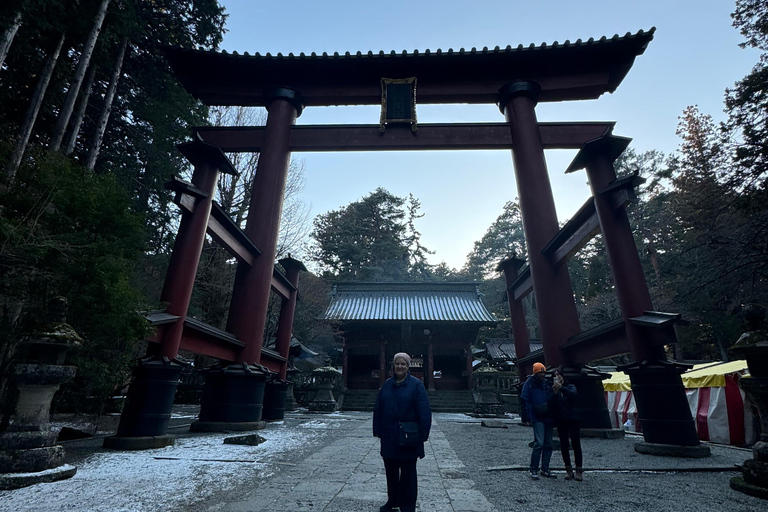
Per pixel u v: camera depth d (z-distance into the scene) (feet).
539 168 37.91
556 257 34.47
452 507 11.44
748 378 14.66
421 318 88.17
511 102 41.45
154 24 46.73
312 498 12.05
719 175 59.31
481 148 40.73
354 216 182.29
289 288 47.16
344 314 91.15
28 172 18.52
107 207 19.02
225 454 19.92
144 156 51.93
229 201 69.97
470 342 91.40
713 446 26.89
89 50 35.45
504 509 11.39
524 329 48.01
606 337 27.61
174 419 41.37
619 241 26.16
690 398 34.76
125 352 21.45
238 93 42.29
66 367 15.29
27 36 31.22
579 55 40.40
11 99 34.47
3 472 13.35
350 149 40.68
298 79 42.73
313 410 60.85
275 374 36.40
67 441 23.44
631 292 24.94
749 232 56.03
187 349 26.09
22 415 14.61
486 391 59.62
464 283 103.30
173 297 24.79
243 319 33.96
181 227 26.58
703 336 89.15
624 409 43.47
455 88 42.88
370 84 43.37
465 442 27.04
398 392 10.82
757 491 12.95
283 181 39.17
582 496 12.98
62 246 16.71
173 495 12.21
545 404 16.43
